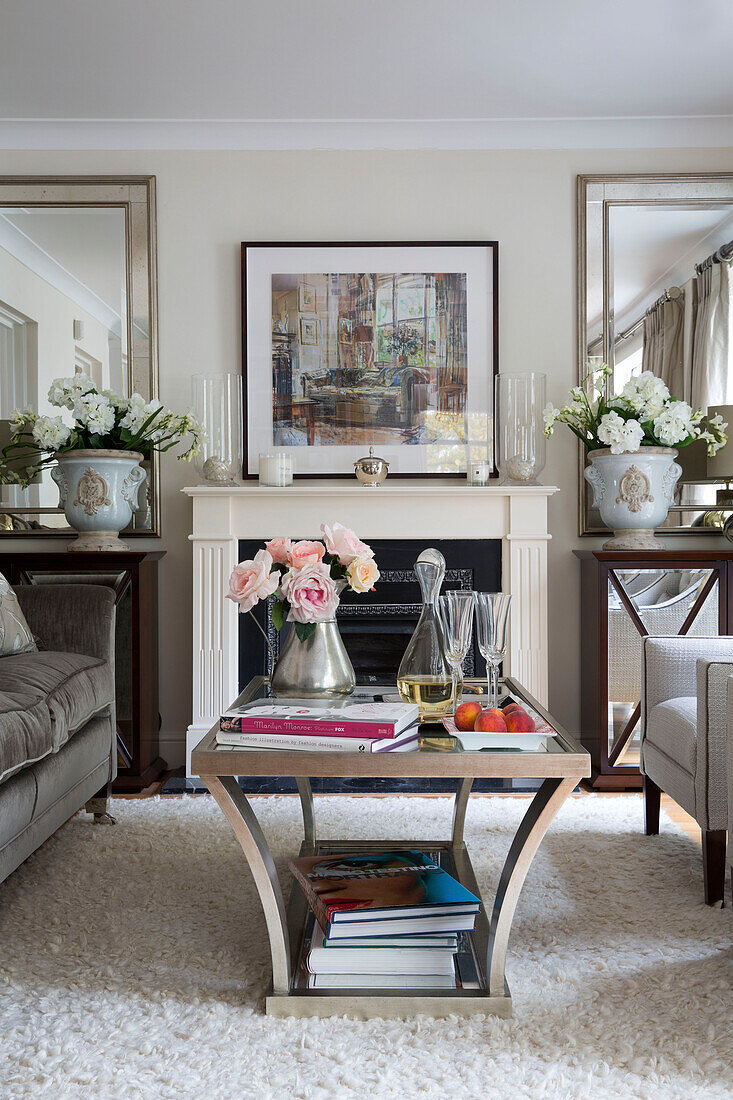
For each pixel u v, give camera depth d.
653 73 3.43
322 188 3.88
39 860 2.51
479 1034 1.58
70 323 3.84
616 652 3.46
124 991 1.73
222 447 3.64
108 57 3.29
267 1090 1.40
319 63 3.34
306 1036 1.56
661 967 1.83
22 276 3.83
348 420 3.87
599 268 3.87
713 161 3.88
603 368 3.66
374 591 3.67
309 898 1.83
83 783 2.62
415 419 3.86
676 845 2.65
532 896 2.22
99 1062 1.48
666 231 3.87
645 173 3.86
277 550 2.05
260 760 1.64
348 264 3.85
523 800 3.12
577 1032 1.57
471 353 3.86
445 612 1.92
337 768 1.63
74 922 2.07
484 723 1.70
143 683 3.48
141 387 3.83
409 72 3.41
